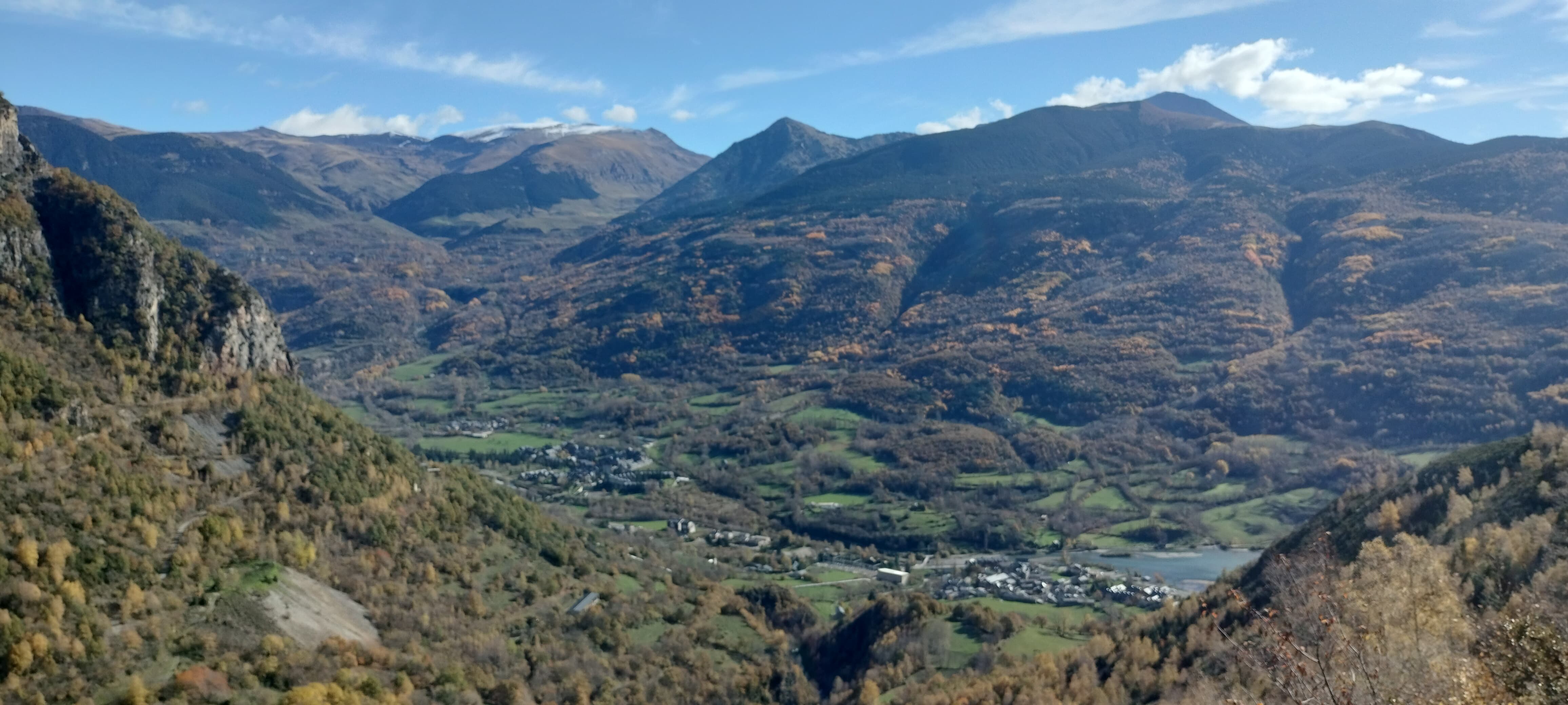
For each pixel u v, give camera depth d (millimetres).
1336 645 35344
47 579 65312
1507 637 38594
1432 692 38438
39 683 59969
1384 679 37688
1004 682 95938
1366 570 65688
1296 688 35875
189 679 65875
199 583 76000
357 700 70688
